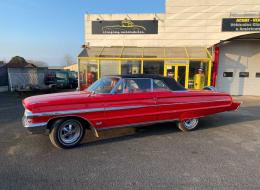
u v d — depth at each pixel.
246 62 14.74
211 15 14.46
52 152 4.51
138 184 3.28
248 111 9.18
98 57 13.64
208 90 6.49
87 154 4.43
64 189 3.14
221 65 14.81
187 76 13.74
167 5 14.65
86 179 3.43
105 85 5.34
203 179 3.43
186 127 6.05
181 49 14.51
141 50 14.54
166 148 4.78
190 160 4.14
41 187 3.19
